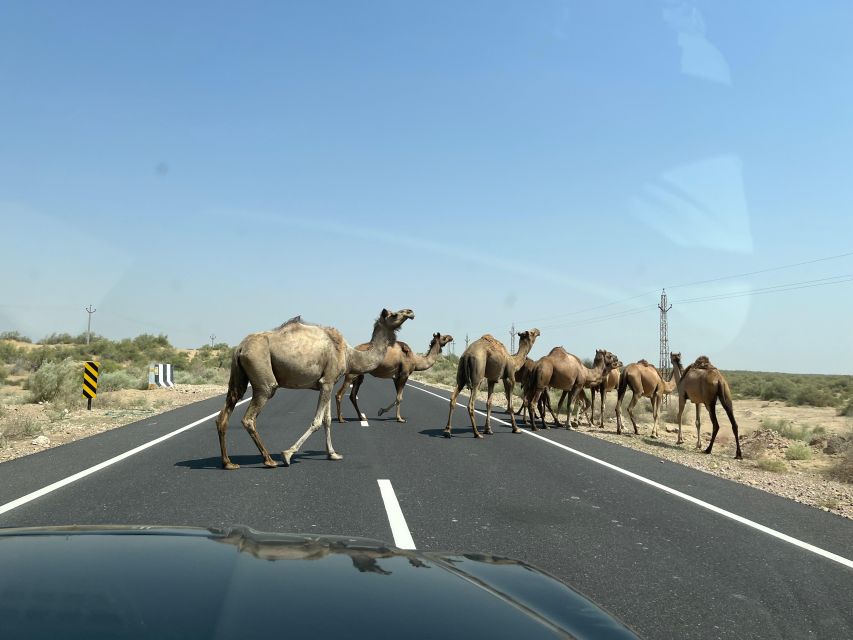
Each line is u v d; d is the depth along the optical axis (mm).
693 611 4578
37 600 1448
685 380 16203
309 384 10820
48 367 21344
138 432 13984
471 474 9883
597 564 5605
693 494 8945
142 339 72500
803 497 9562
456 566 2459
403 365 17484
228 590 1637
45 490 8000
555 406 25406
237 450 11711
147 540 2062
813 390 42156
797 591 5090
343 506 7453
